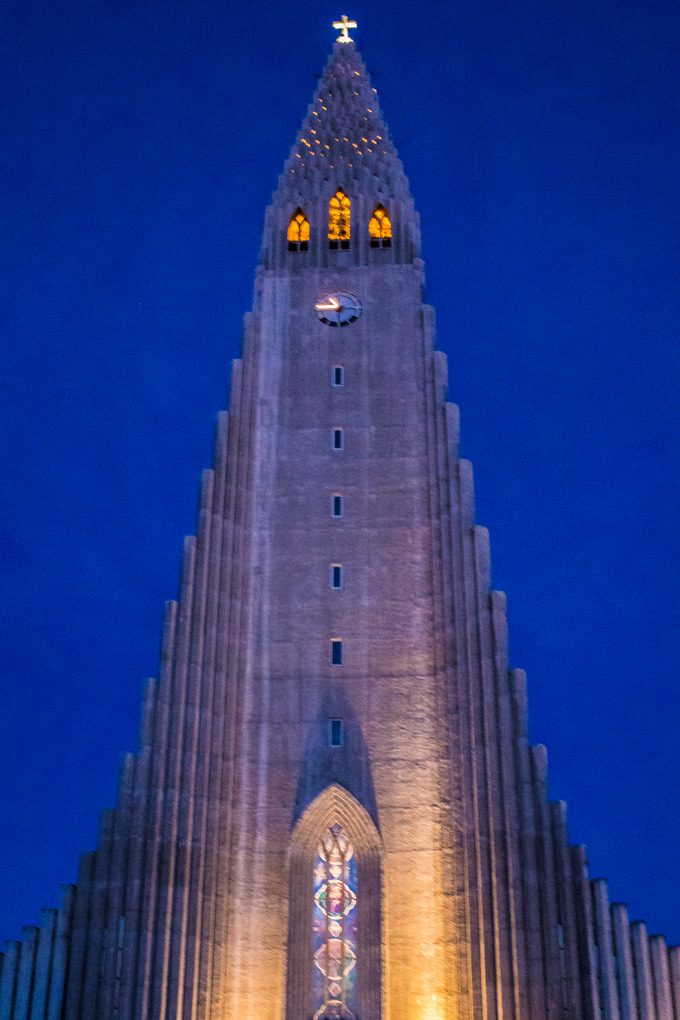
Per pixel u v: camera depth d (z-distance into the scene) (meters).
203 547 67.06
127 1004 55.94
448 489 68.75
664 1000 56.72
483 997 55.72
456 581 65.69
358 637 66.06
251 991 58.66
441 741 62.78
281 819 62.03
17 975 57.69
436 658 64.94
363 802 62.12
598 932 57.09
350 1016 58.28
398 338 74.25
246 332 74.56
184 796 60.84
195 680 63.72
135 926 57.59
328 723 64.12
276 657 65.75
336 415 71.94
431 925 59.44
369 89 87.00
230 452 70.38
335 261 77.44
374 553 68.06
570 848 58.75
